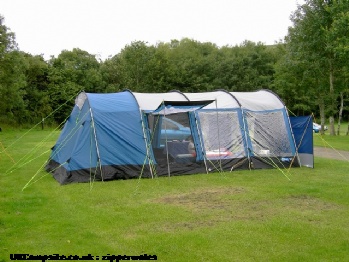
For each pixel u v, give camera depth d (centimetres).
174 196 901
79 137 1087
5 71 3006
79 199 873
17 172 1229
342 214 753
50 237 635
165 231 662
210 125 1223
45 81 3975
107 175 1069
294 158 1287
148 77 4416
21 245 602
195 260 545
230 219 725
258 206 812
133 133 1127
